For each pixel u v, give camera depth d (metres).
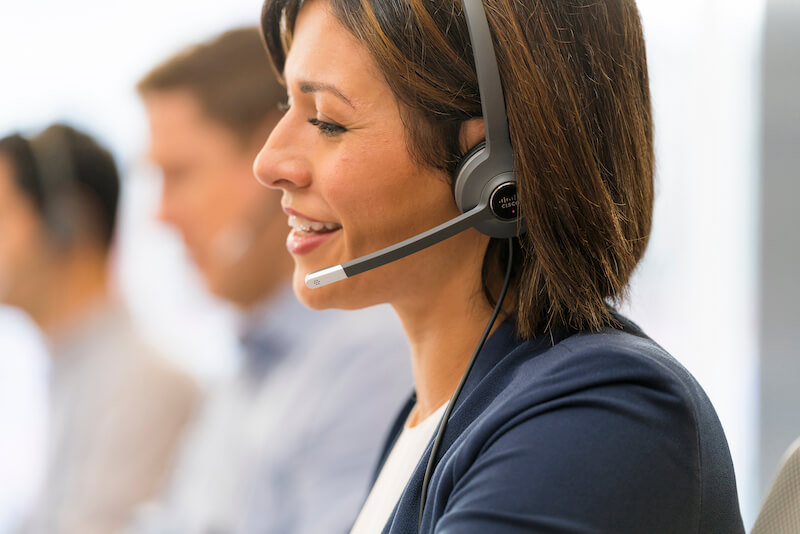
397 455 0.99
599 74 0.82
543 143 0.79
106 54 2.84
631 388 0.71
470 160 0.82
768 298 2.48
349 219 0.85
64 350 2.64
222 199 2.24
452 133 0.83
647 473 0.68
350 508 1.82
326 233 0.91
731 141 2.56
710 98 2.58
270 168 0.88
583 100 0.81
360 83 0.83
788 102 2.43
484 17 0.79
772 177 2.46
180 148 2.25
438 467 0.78
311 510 1.86
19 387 2.78
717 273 2.61
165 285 2.79
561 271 0.80
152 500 2.44
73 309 2.65
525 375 0.77
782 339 2.47
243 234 2.24
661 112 2.61
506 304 0.89
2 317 2.72
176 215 2.28
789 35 2.41
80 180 2.65
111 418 2.48
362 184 0.84
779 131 2.45
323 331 2.07
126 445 2.46
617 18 0.85
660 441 0.69
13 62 2.90
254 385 2.20
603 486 0.66
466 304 0.91
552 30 0.80
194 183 2.26
